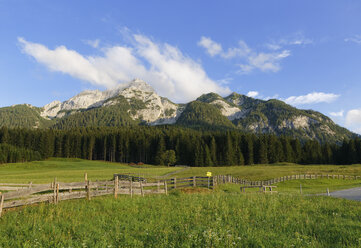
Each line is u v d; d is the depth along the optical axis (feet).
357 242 30.22
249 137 450.71
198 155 407.85
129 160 495.82
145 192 73.46
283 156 430.20
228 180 129.39
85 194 55.36
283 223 39.86
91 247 28.53
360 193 88.99
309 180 171.42
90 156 488.02
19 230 33.50
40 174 197.16
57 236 31.76
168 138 499.51
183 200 60.90
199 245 28.66
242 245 29.25
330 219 43.16
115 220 40.47
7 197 38.91
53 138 479.41
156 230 34.83
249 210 50.47
